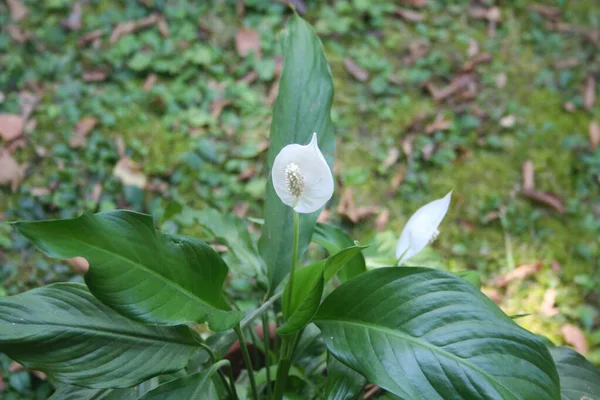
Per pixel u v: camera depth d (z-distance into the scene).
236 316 1.08
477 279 1.28
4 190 2.05
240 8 2.66
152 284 1.02
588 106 2.50
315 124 1.23
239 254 1.35
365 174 2.19
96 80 2.39
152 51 2.47
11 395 1.59
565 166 2.30
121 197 2.04
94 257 0.98
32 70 2.38
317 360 1.35
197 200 2.07
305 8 2.70
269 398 1.24
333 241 1.23
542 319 1.86
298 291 1.13
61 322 1.06
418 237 1.15
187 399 1.04
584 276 1.98
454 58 2.63
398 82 2.50
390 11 2.75
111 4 2.62
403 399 0.98
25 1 2.58
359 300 1.06
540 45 2.72
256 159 2.21
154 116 2.31
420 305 1.04
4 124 2.17
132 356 1.07
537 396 0.97
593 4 2.88
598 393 1.15
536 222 2.14
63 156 2.14
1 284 1.80
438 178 2.24
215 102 2.34
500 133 2.40
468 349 1.00
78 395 1.14
